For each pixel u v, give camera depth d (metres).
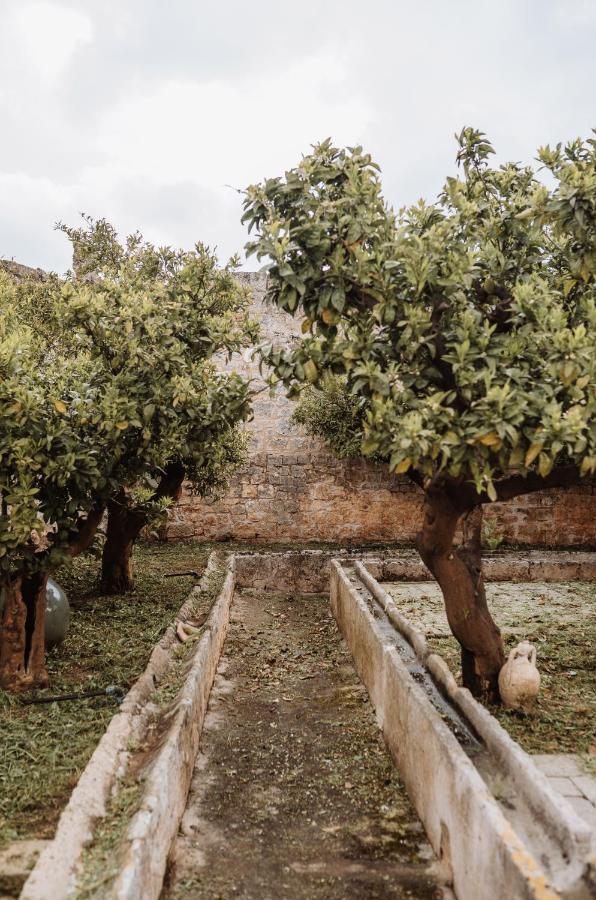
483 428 4.29
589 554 14.83
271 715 6.75
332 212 4.86
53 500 6.17
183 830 4.48
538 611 9.77
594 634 8.34
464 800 3.69
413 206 5.50
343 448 15.23
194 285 8.26
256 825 4.60
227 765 5.56
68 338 7.86
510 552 15.41
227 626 9.93
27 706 5.74
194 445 7.46
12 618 6.01
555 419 4.15
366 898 3.77
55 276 12.29
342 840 4.41
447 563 5.86
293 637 9.87
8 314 7.12
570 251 5.06
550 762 4.84
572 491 16.88
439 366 5.21
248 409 7.41
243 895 3.79
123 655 7.15
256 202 5.03
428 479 6.15
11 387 5.52
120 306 7.16
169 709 5.52
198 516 16.81
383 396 4.69
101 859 3.44
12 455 5.56
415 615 9.48
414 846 4.35
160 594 10.25
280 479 16.95
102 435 6.44
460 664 7.09
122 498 8.27
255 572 13.16
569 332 4.42
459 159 6.31
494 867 3.20
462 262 4.80
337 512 16.94
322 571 13.20
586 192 4.39
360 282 4.84
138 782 4.28
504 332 5.64
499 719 5.56
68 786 4.33
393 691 5.67
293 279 4.66
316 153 5.14
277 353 5.18
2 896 3.22
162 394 6.79
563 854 3.24
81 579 10.95
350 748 5.89
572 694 6.18
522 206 5.60
